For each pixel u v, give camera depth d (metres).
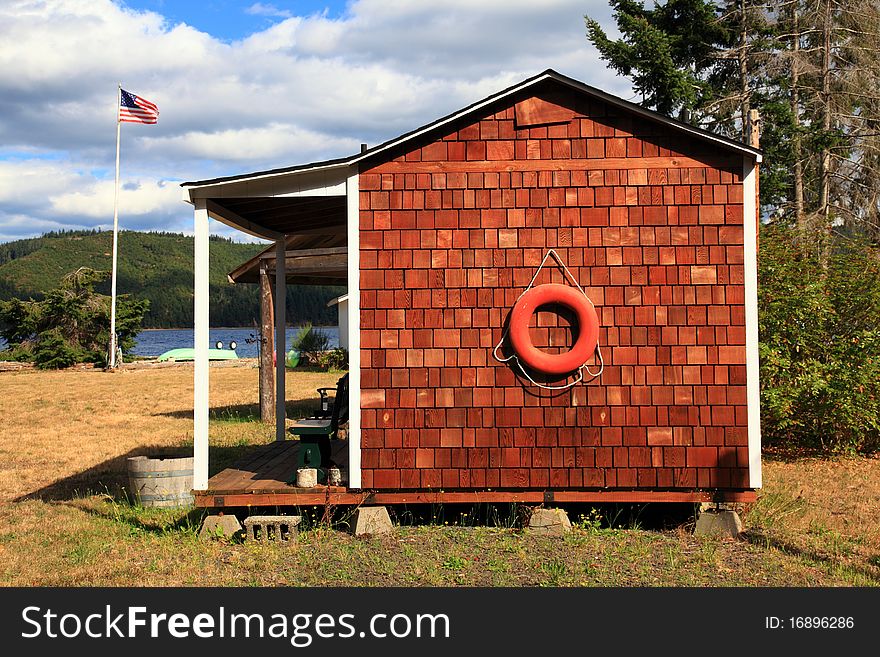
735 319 6.96
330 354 28.77
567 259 7.04
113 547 6.95
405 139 7.07
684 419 6.96
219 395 20.11
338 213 9.02
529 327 7.00
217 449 11.62
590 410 7.00
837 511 7.86
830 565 6.20
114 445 12.43
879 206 21.80
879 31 20.88
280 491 7.10
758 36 22.03
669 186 7.02
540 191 7.07
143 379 25.84
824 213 20.83
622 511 7.55
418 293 7.09
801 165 21.23
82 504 8.62
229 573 6.18
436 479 7.03
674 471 6.95
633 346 6.99
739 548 6.63
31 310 34.56
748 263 6.96
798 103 21.62
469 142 7.13
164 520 7.87
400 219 7.12
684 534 7.02
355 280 7.12
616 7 22.38
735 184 7.00
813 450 11.05
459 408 7.04
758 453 6.90
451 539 6.93
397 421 7.06
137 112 31.50
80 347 33.66
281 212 8.70
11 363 32.94
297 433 7.54
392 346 7.08
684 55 21.91
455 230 7.10
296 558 6.49
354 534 7.11
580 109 7.08
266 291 14.46
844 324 10.88
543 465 7.00
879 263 10.95
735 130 21.56
